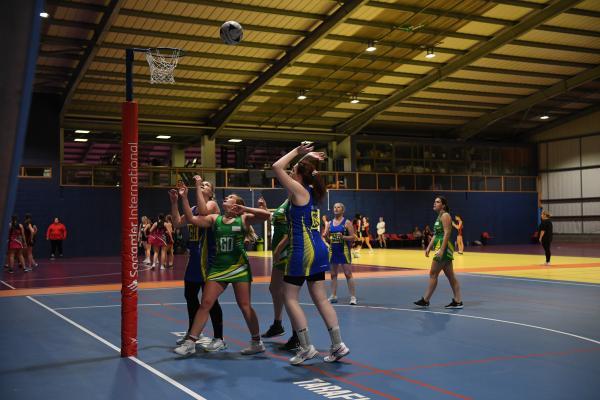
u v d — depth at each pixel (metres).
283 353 7.53
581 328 9.12
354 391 5.68
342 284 16.30
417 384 5.91
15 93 3.66
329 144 41.19
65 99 30.53
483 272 19.58
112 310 11.80
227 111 34.16
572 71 35.50
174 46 27.33
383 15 27.19
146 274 20.61
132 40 26.19
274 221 8.05
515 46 31.84
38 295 14.60
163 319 10.45
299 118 38.00
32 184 32.12
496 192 44.69
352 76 33.28
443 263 11.40
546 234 22.72
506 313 10.73
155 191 35.03
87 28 24.36
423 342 8.09
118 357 7.36
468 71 34.41
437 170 42.97
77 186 33.16
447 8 27.22
